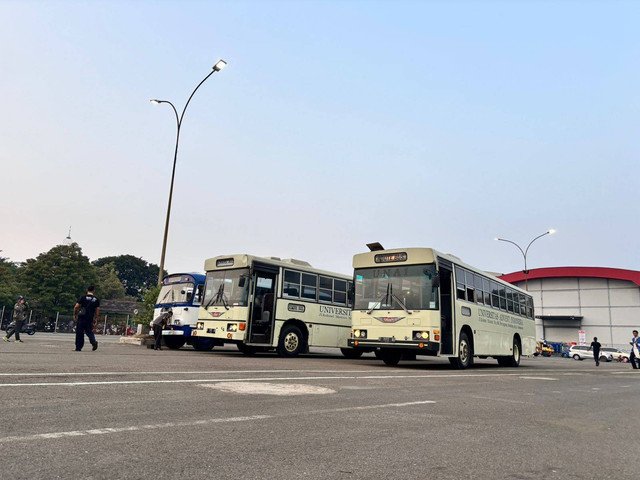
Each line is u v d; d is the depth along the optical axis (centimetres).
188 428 427
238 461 340
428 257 1364
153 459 331
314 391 710
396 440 429
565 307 6106
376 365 1492
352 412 554
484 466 364
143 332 2325
